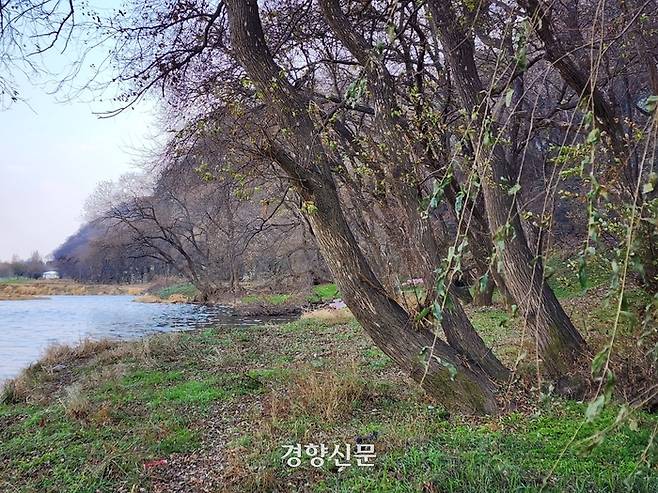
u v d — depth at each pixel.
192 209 24.78
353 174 6.21
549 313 5.46
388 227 5.86
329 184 4.95
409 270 5.59
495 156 5.53
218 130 4.50
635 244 1.28
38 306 28.98
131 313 23.80
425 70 8.12
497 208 5.57
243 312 21.91
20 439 5.68
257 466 4.34
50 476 4.67
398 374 7.10
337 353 9.57
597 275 2.91
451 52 5.82
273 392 6.60
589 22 5.35
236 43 4.86
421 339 4.99
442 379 4.96
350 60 7.76
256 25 4.87
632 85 9.80
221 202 9.60
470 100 5.76
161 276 42.88
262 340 12.32
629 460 3.58
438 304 1.71
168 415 6.27
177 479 4.46
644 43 5.83
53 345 12.25
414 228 5.38
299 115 4.85
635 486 3.15
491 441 4.19
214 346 11.50
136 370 9.13
